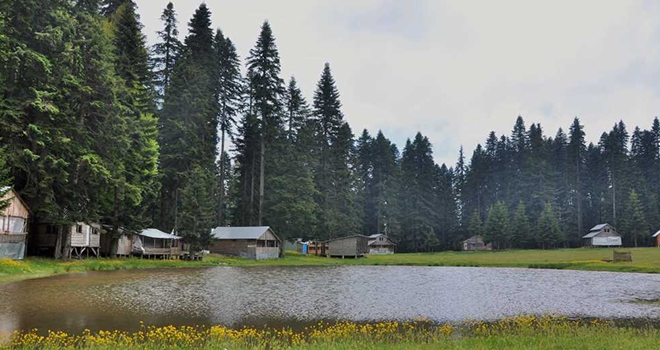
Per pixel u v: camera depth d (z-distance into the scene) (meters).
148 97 46.97
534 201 98.44
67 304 18.09
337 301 21.59
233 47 63.19
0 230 29.89
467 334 13.93
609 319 17.25
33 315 15.59
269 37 61.50
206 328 14.72
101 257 42.34
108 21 52.19
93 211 36.50
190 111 52.91
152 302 19.67
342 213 75.62
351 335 13.16
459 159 121.25
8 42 28.38
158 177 47.97
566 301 22.09
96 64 34.34
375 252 91.75
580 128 104.06
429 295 24.22
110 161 36.56
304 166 64.81
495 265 51.31
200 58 58.25
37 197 32.69
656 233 88.38
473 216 103.56
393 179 98.94
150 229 49.38
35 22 30.94
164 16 56.03
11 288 22.34
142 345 11.23
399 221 100.88
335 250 73.00
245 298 22.03
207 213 48.38
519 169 109.00
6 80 29.53
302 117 67.50
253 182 64.69
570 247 98.31
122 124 36.19
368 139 106.69
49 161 31.44
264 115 60.97
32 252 38.38
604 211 101.38
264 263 52.69
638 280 33.28
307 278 34.12
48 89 31.41
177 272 36.03
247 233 57.53
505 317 17.66
